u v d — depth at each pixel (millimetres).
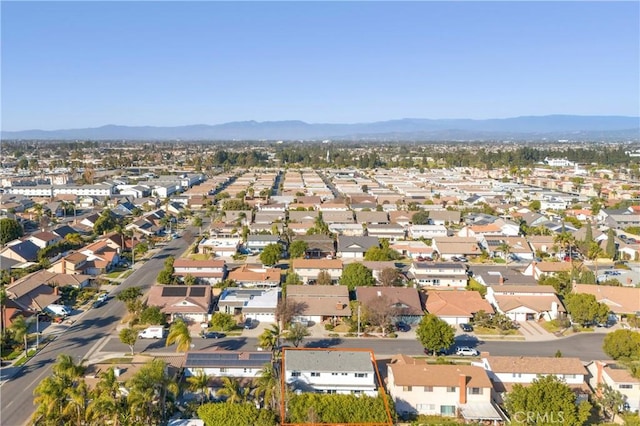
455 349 80562
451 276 112625
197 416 59688
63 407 56344
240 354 69750
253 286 108375
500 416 60156
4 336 78812
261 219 171500
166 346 79812
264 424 56031
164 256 135250
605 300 96250
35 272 107375
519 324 92188
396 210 189000
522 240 140625
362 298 94688
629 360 72312
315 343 81812
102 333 85000
